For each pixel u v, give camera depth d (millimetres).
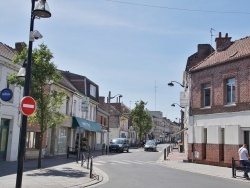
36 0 10359
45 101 17594
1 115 19750
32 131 24031
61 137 30906
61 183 12500
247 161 16656
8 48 22281
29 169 16703
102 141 47938
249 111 20594
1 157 20297
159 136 121562
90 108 40938
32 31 10172
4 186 11195
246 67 21125
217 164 22609
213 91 23797
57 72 17781
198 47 35625
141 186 12438
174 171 19062
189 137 25750
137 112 64500
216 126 22984
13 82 16734
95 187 12078
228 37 26875
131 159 28219
